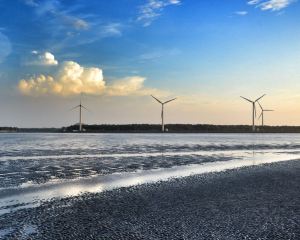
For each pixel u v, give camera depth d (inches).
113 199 880.9
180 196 916.0
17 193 955.3
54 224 658.2
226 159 1956.2
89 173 1348.4
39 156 2032.5
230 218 700.0
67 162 1717.5
